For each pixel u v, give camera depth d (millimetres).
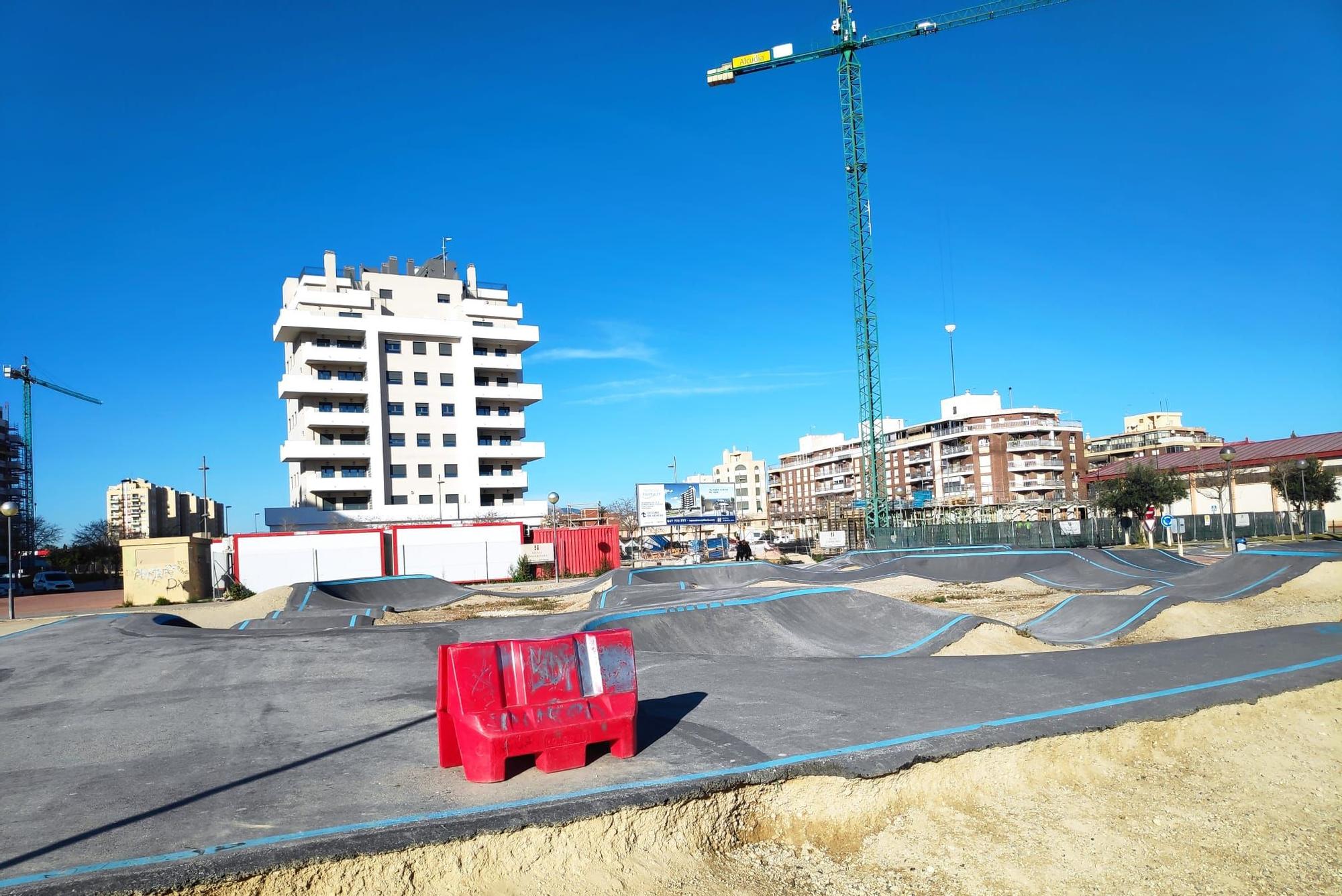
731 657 10648
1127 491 57219
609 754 6242
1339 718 7949
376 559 40031
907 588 29828
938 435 98438
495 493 67188
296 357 64438
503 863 4723
